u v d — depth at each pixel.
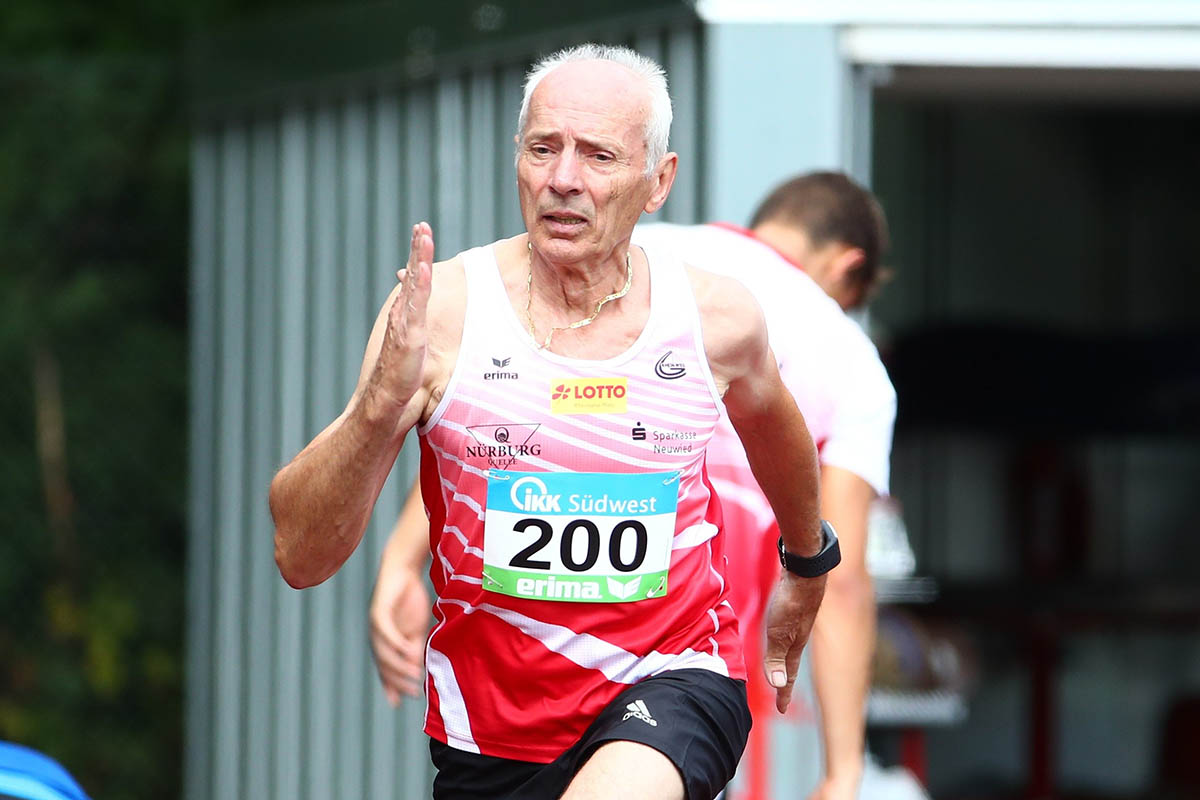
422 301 8.54
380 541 21.64
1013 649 33.34
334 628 22.36
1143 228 34.84
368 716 21.64
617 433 9.32
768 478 10.32
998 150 34.28
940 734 33.03
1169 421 33.94
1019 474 34.31
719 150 17.38
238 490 24.61
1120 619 30.45
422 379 9.06
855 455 12.89
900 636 20.09
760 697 15.62
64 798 10.27
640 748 9.42
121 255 27.66
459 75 20.70
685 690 9.77
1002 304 34.31
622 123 9.05
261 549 23.98
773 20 17.45
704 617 10.09
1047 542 34.25
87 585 27.69
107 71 27.48
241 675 24.38
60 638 27.58
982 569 34.22
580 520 9.38
